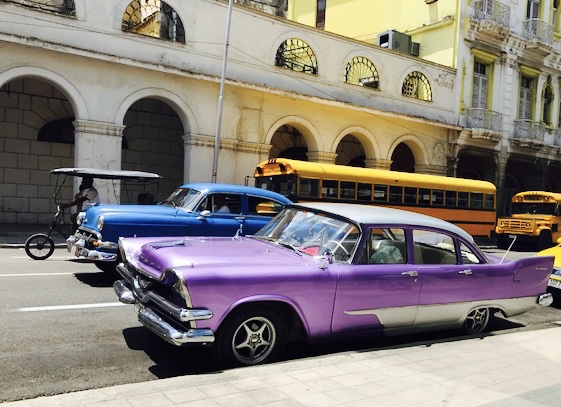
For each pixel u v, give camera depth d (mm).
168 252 4820
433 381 4250
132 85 15164
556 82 29344
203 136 16453
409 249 5508
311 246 5320
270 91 17344
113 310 6570
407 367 4582
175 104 16031
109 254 7867
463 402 3830
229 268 4449
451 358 4957
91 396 3564
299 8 31156
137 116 19359
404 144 25109
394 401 3771
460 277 5762
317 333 4891
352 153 24453
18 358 4707
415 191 17594
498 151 26078
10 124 17109
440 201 18438
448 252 5883
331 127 19750
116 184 14938
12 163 17188
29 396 3928
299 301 4684
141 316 4652
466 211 19344
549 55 28391
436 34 24766
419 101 22500
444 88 23547
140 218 8086
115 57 14453
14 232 14805
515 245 21406
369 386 4039
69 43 13922
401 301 5309
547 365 4891
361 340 5852
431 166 23328
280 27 17984
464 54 24312
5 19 13000
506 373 4582
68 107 18047
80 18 14078
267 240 5734
